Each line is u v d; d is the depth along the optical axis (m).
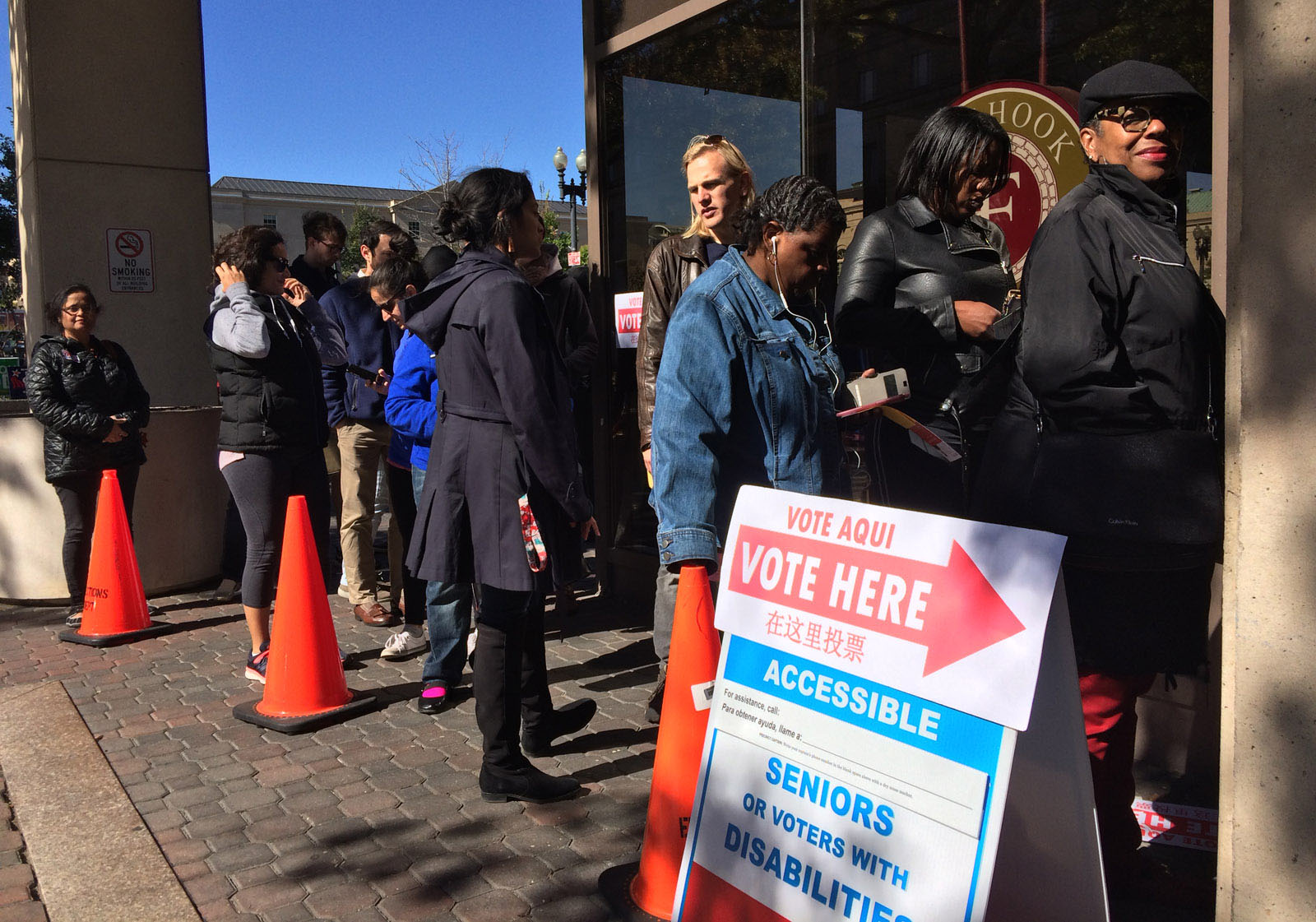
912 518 1.87
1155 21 3.12
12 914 2.60
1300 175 1.59
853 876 1.87
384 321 5.27
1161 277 2.08
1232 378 1.75
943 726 1.78
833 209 2.42
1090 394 2.08
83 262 6.71
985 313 2.64
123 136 6.77
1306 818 1.62
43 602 6.00
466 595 4.02
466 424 2.97
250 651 4.92
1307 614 1.61
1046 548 1.67
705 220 3.78
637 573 5.51
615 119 5.48
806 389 2.46
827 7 4.30
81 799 3.21
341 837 2.95
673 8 5.01
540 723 3.46
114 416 5.38
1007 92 3.63
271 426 4.32
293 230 61.38
